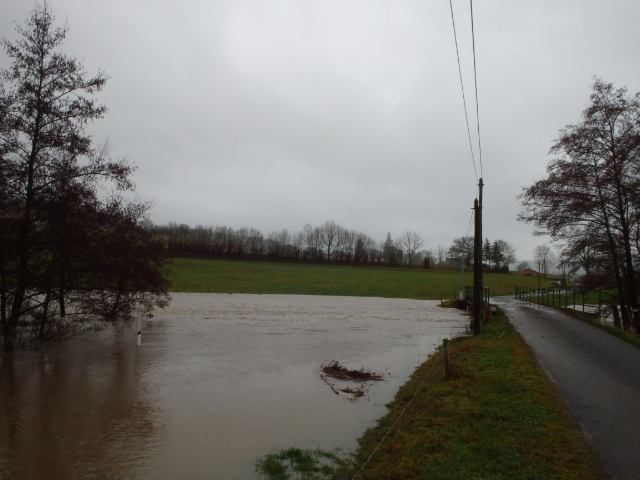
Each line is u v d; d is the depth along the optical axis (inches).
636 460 227.0
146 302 772.6
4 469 254.7
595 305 1381.6
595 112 864.3
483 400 337.7
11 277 622.5
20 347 674.8
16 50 602.2
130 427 328.2
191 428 327.3
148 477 246.1
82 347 687.7
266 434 315.3
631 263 856.9
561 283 2753.4
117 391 430.3
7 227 601.3
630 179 830.5
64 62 625.3
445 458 240.2
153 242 789.9
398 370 545.6
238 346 710.5
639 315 846.5
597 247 913.5
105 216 665.6
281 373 519.5
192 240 4092.0
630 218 842.2
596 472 213.2
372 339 817.5
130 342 741.3
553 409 310.8
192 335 827.4
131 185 688.4
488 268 4761.3
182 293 2066.9
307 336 840.9
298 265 3831.2
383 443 282.7
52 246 636.1
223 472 252.4
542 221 935.0
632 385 380.8
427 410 331.0
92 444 294.5
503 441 255.9
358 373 514.3
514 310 1224.8
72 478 244.2
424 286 2807.6
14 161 596.7
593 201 862.5
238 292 2240.4
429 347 732.0
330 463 263.4
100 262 660.7
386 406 384.5
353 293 2423.7
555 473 213.2
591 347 583.2
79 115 642.8
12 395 412.8
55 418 347.3
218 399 406.0
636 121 826.2
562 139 896.3
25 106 600.4
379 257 4530.0
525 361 481.7
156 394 421.4
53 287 660.7
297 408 379.2
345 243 4948.3
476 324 783.7
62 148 624.7
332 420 346.6
